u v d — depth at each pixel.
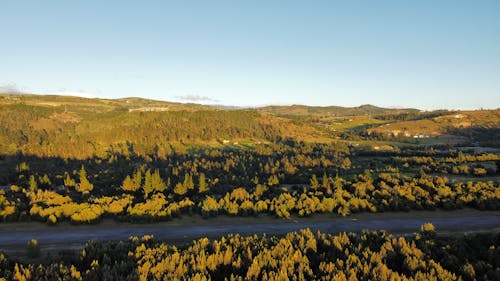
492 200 61.00
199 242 37.94
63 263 32.25
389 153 134.12
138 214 51.91
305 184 85.31
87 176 83.75
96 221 50.34
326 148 159.62
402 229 50.34
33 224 49.12
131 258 33.16
